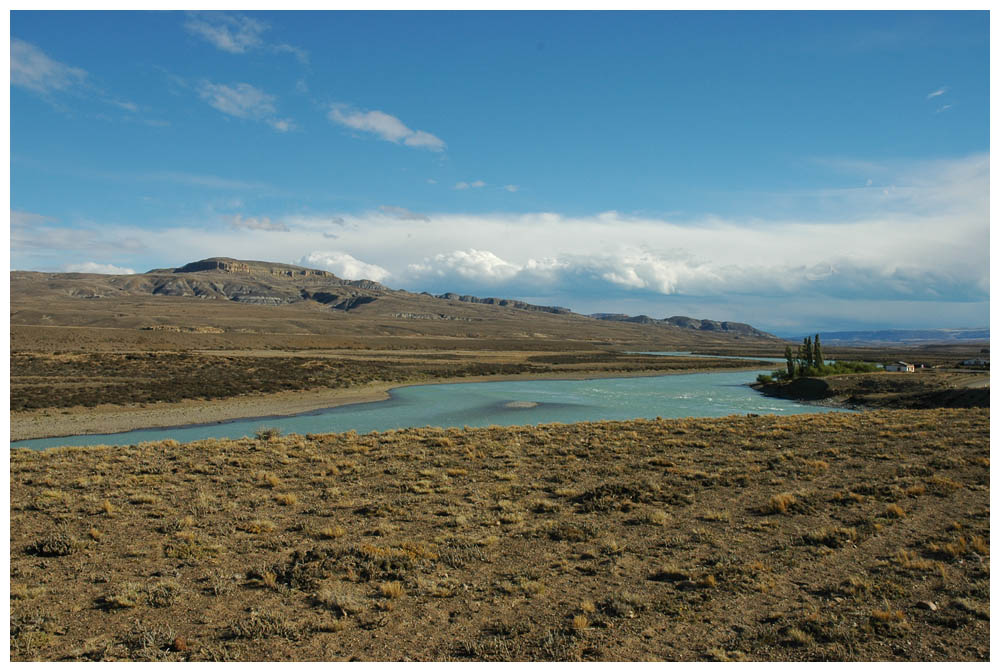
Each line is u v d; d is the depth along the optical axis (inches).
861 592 350.0
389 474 709.9
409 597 358.3
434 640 304.7
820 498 561.3
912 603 334.3
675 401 2400.3
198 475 693.3
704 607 338.3
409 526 509.0
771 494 589.9
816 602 340.8
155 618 330.3
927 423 966.4
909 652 281.1
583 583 380.5
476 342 7421.3
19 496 587.5
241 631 310.8
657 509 548.7
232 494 607.8
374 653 290.7
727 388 3093.0
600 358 5270.7
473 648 292.7
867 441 849.5
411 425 1663.4
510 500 589.3
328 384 2642.7
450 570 404.2
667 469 713.6
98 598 356.2
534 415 1908.2
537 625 320.5
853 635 298.0
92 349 3681.1
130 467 730.8
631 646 294.4
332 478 682.8
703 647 292.7
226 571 401.7
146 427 1550.2
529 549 447.5
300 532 489.1
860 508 527.2
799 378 2847.0
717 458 770.8
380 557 414.9
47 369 2490.2
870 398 2262.6
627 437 951.6
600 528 496.1
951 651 281.0
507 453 820.6
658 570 397.7
